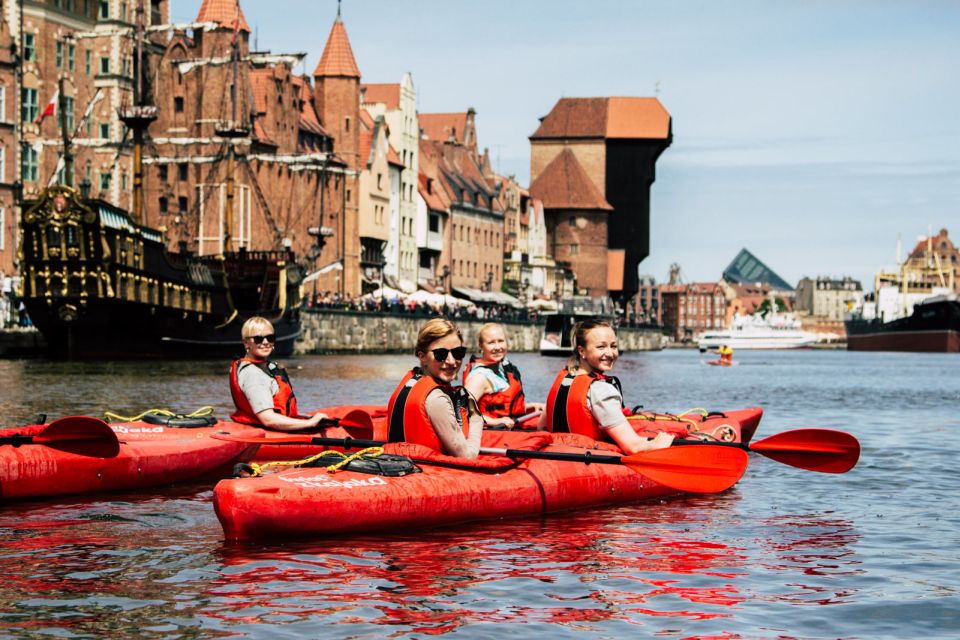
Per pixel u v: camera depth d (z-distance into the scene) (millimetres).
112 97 83062
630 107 192375
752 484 17125
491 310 128375
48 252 53812
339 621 9359
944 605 10156
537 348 134500
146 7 86438
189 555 11523
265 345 15922
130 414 26594
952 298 146375
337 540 12070
